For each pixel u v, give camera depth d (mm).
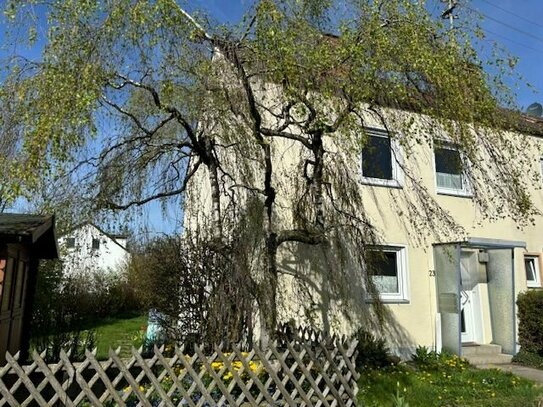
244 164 9742
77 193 8148
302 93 7152
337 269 10664
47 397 4965
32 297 9219
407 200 11984
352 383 5598
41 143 5637
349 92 7020
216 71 7871
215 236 8492
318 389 5316
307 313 9586
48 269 11578
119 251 19500
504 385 8422
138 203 9008
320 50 6941
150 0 6520
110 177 8516
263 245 8891
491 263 12891
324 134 8055
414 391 7652
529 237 13633
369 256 10297
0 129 6125
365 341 9836
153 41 6867
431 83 7309
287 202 10219
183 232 9227
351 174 10633
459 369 9750
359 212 10430
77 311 12180
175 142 9055
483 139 9211
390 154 12180
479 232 12852
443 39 7309
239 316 7676
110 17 6379
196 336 7742
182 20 7039
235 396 5328
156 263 8430
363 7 7215
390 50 6891
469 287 12859
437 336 11594
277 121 9000
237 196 9812
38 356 4406
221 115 8492
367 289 10594
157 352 4738
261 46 7086
